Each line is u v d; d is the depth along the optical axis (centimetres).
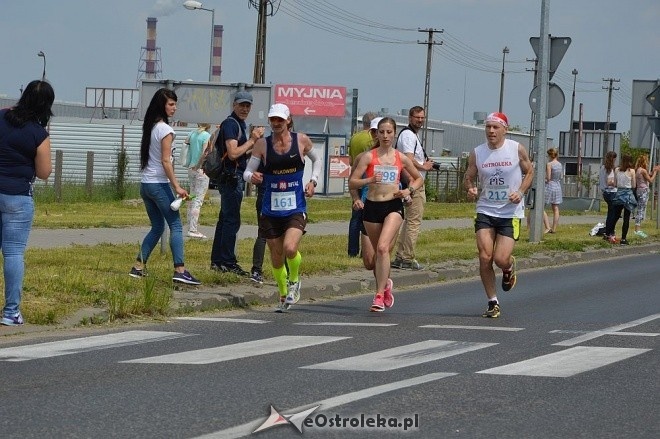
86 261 2381
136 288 2014
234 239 2278
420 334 1709
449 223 4834
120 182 5781
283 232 1966
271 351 1515
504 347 1580
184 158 3162
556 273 2930
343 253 2886
